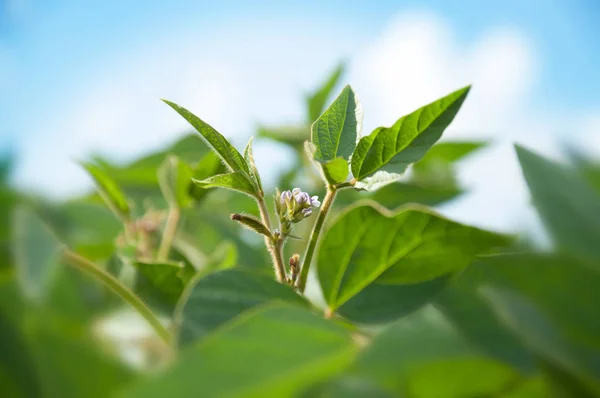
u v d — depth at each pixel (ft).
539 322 0.95
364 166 1.19
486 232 1.08
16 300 0.96
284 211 1.22
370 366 0.91
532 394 0.93
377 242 1.13
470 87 1.16
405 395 0.91
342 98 1.24
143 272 1.23
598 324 0.94
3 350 0.94
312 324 0.92
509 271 0.98
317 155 1.21
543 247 0.98
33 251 0.95
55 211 1.10
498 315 0.95
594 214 0.99
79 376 0.95
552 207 0.99
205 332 0.98
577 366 0.92
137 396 0.85
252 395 0.88
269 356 0.89
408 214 1.11
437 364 0.92
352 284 1.14
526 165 1.01
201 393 0.87
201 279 1.02
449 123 1.18
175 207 1.49
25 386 0.94
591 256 0.97
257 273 1.04
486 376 0.92
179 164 1.47
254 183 1.21
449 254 1.10
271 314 0.91
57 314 0.98
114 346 0.97
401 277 1.12
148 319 1.04
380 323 1.11
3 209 1.00
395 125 1.18
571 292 0.96
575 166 1.06
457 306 0.95
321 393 0.89
